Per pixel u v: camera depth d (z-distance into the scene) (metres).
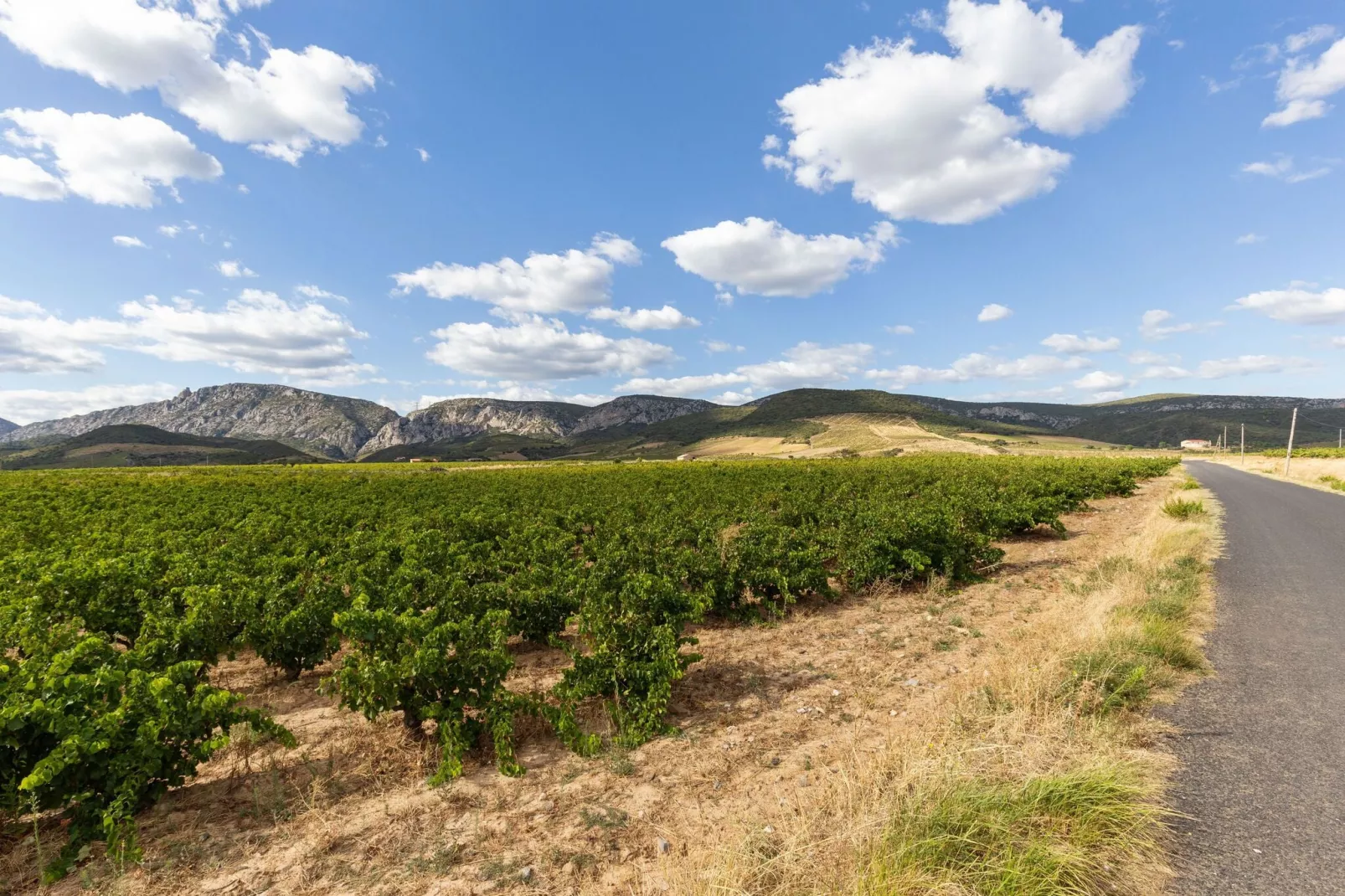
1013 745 4.79
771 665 8.57
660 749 6.11
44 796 4.54
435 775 5.59
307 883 4.22
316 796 5.36
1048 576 13.24
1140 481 40.09
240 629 8.23
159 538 15.92
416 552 12.87
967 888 3.31
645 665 6.91
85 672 6.21
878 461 69.56
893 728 6.18
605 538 17.03
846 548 13.05
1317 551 12.78
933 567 12.84
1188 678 6.12
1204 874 3.34
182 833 4.88
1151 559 12.05
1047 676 5.98
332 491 36.22
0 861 4.50
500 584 10.34
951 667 8.01
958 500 19.11
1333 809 3.87
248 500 29.38
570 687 6.98
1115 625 7.47
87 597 9.27
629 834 4.62
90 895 4.17
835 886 3.47
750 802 4.91
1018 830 3.70
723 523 18.41
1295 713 5.28
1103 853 3.50
